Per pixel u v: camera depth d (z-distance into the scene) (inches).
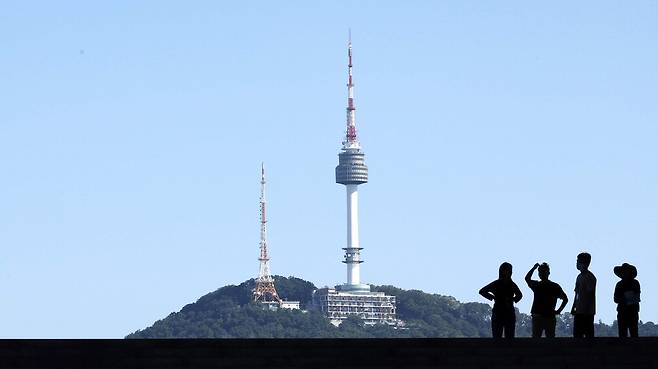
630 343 3895.2
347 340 3772.1
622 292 4480.8
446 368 3777.1
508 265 4456.2
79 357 3654.0
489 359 3811.5
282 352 3725.4
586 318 4461.1
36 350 3646.7
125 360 3663.9
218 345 3713.1
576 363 3828.7
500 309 4441.4
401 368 3767.2
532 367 3814.0
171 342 3695.9
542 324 4478.3
